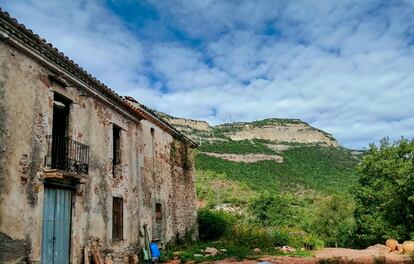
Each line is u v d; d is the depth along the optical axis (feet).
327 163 362.12
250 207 147.54
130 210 48.65
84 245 37.09
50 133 32.86
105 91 42.22
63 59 33.88
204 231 83.87
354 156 402.31
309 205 174.29
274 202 142.72
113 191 44.29
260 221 137.69
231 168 305.94
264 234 73.10
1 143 27.14
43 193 31.42
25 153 29.53
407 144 85.56
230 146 396.78
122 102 46.34
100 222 40.50
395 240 71.31
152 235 55.47
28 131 30.07
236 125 535.19
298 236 77.61
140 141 54.13
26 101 30.09
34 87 31.19
